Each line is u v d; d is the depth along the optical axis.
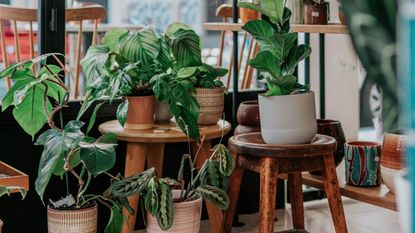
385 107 0.78
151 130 2.61
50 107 2.54
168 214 2.33
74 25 3.59
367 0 0.77
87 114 3.07
